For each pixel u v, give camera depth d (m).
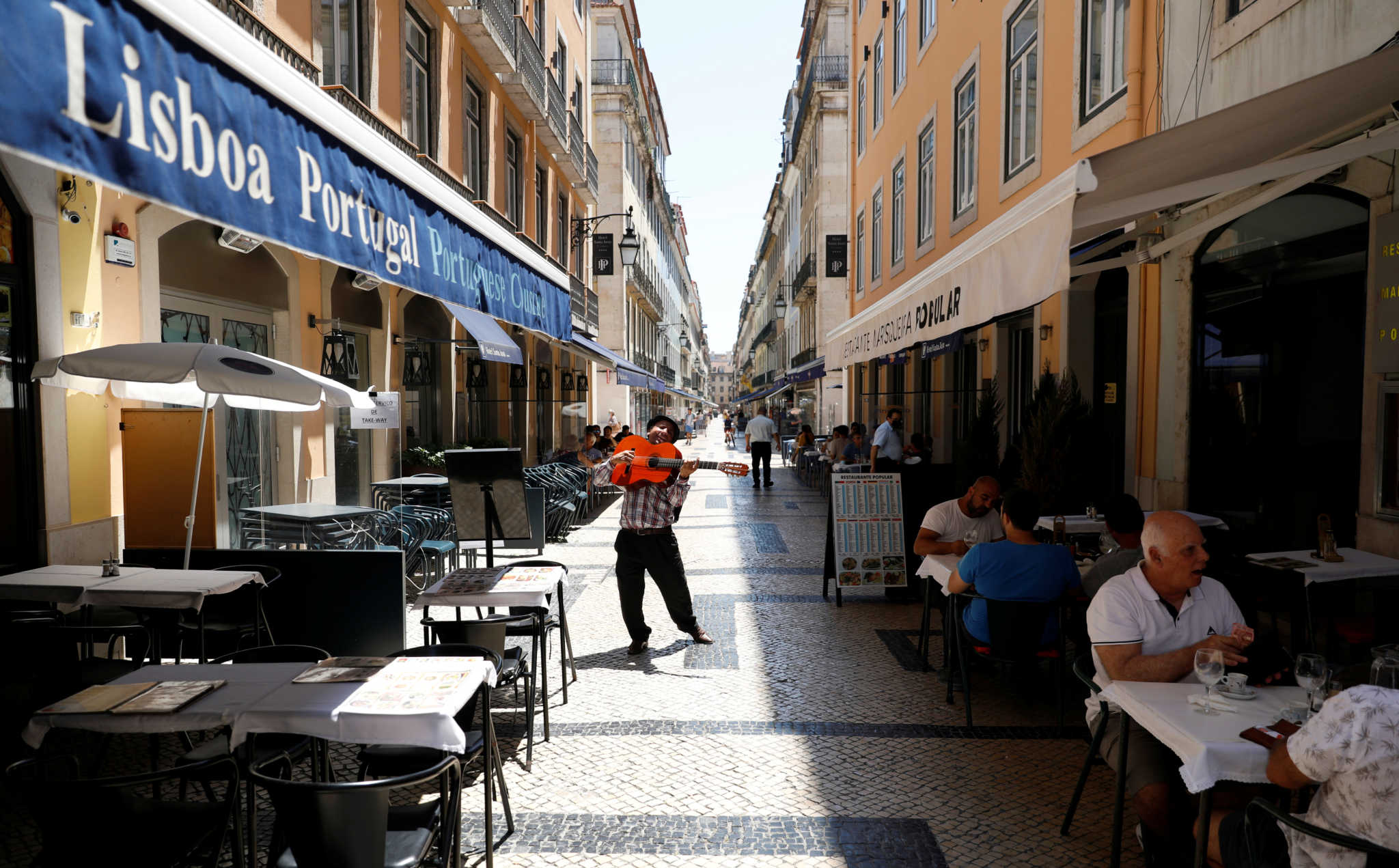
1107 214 4.62
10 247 5.17
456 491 5.02
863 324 7.39
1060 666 4.70
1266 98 3.62
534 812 3.79
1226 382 6.45
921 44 14.82
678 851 3.44
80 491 5.63
